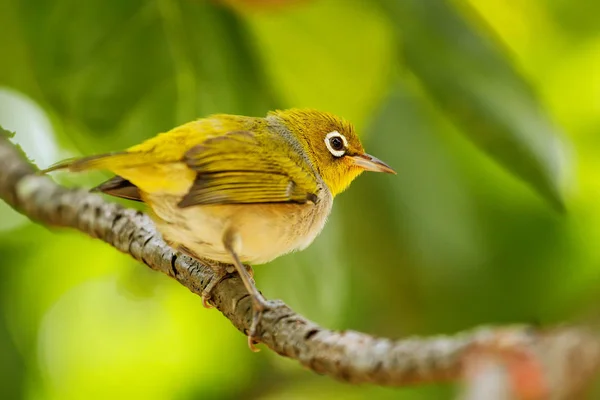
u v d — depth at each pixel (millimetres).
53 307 2424
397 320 2402
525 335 1910
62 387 2430
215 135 2303
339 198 2383
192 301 2432
